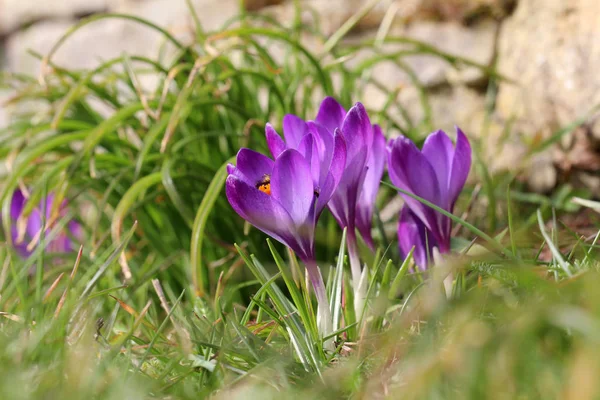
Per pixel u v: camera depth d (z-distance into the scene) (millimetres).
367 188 900
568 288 799
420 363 796
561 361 787
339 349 857
